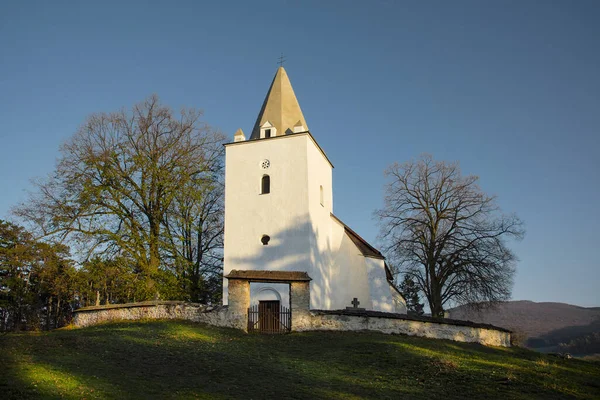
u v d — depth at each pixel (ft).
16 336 58.39
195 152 120.98
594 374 63.57
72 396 35.68
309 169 104.63
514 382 51.67
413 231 126.62
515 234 121.08
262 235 102.58
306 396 42.27
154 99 119.55
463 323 77.20
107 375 42.63
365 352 60.29
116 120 115.75
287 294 96.58
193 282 121.70
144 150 114.93
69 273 106.32
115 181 110.11
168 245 109.29
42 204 107.96
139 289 103.04
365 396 43.70
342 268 112.37
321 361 56.39
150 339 60.59
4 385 36.32
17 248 130.93
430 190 127.85
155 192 112.88
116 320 83.46
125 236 107.45
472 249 119.34
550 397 48.06
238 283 75.46
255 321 76.07
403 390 46.65
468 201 123.13
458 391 47.78
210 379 45.16
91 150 110.32
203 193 116.98
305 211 101.04
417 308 179.42
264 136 111.24
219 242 130.82
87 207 106.52
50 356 47.29
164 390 40.22
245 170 107.65
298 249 99.14
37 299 142.00
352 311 75.56
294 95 118.73
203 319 76.33
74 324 88.53
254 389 43.14
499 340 83.51
